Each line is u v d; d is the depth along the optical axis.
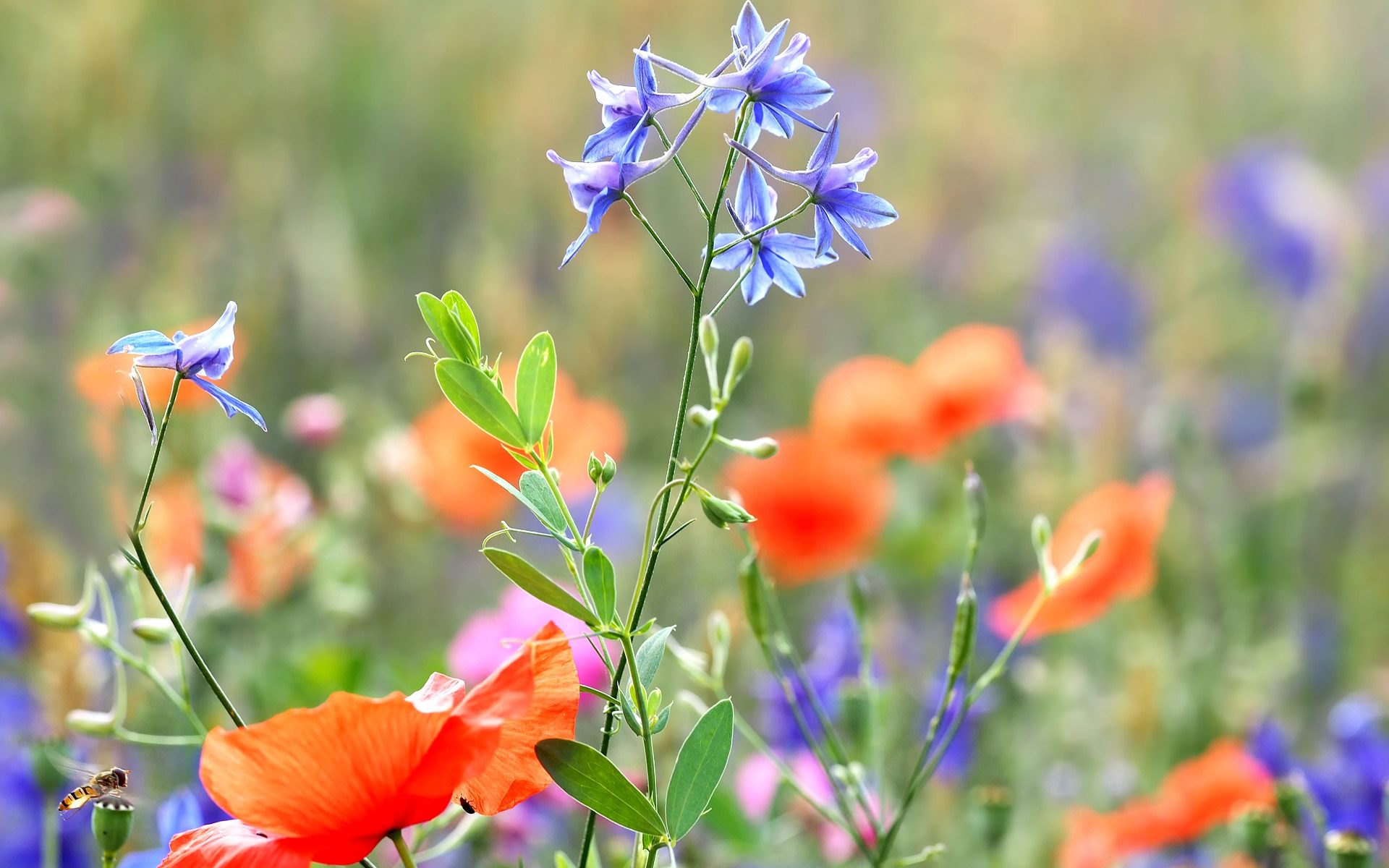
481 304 2.04
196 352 0.92
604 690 1.17
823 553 1.51
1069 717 1.46
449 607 1.68
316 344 2.13
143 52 2.37
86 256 2.01
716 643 1.04
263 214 2.23
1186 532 1.76
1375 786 1.19
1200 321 2.46
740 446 0.92
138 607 1.02
